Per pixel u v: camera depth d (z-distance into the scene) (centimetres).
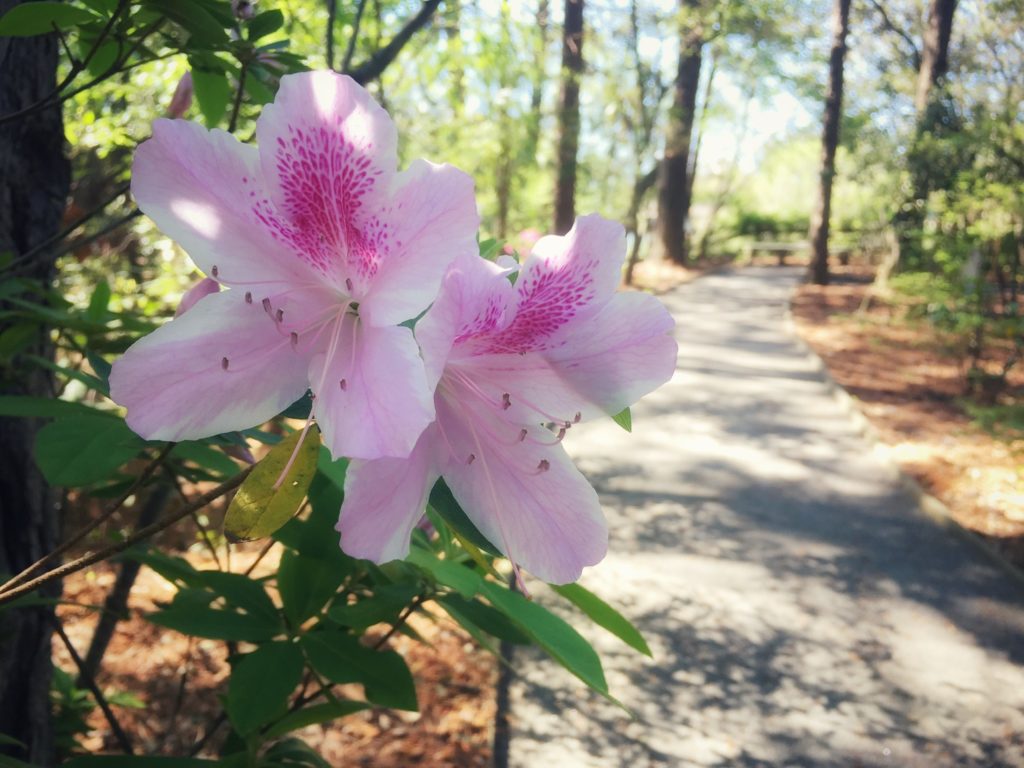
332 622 180
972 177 1398
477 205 96
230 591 175
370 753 469
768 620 648
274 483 94
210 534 617
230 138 100
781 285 2898
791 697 554
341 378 95
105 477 150
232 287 99
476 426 110
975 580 743
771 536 814
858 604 688
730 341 1844
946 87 1870
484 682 541
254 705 152
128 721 453
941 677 589
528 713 514
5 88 223
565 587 140
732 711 535
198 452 174
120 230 554
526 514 108
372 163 99
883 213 2488
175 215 98
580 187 2583
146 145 97
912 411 1256
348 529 96
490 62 973
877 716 541
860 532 838
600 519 110
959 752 513
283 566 178
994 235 1366
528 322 110
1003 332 1373
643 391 113
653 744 497
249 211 100
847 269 3491
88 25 179
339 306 102
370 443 88
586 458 1016
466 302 100
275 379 98
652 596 674
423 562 150
